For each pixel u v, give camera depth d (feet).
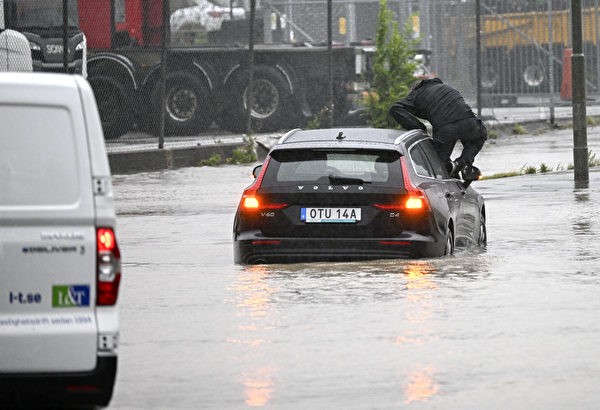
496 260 109.70
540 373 69.31
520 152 249.14
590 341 76.69
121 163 226.58
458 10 307.78
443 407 63.00
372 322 82.94
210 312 87.56
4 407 59.21
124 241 134.00
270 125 267.18
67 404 58.85
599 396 64.59
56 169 59.16
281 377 69.41
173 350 76.18
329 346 76.43
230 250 125.18
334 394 65.67
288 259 107.55
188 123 260.01
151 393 66.49
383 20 272.31
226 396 65.72
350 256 106.22
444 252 110.01
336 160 108.27
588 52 325.83
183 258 118.93
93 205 59.16
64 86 59.67
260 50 264.93
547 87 326.65
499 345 76.02
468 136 137.18
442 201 110.83
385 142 109.91
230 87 262.47
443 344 76.43
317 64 269.64
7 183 58.90
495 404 63.36
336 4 318.86
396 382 67.87
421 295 92.12
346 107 274.16
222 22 263.08
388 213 106.01
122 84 253.65
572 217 144.36
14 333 58.08
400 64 271.28
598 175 197.36
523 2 323.37
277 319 84.64
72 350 58.39
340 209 106.42
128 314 87.35
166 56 249.96
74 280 58.85
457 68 308.19
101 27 253.85
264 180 108.47
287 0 317.42
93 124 59.72
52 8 231.91
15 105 59.26
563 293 92.58
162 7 242.17
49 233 58.75
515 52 324.19
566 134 296.51
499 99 324.39
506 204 159.74
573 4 185.16
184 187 199.31
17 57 225.15
